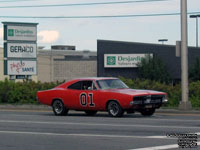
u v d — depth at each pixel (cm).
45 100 2170
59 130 1509
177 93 2627
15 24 3728
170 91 2655
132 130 1473
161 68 5403
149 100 1939
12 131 1495
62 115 2127
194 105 2539
